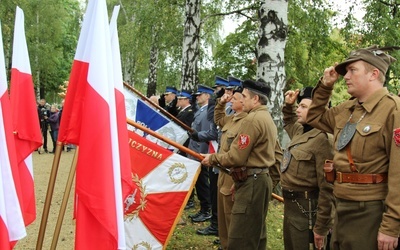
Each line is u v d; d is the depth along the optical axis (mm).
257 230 3387
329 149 3248
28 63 3004
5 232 2141
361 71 2389
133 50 17594
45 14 25484
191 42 10484
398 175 2189
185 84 10516
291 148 3463
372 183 2328
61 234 5176
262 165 3367
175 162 3754
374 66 2379
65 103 2518
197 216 5645
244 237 3355
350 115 2533
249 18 12281
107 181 2242
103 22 2354
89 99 2291
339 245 2490
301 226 3340
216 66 15641
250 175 3383
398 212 2174
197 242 4801
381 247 2217
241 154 3303
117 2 21344
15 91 2934
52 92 36156
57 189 7703
